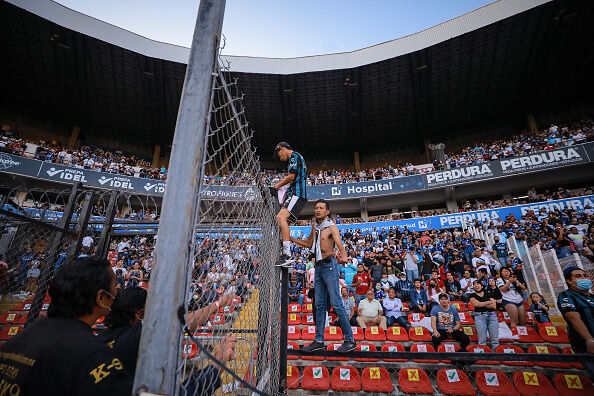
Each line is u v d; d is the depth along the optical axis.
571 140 17.17
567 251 8.55
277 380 2.33
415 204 21.09
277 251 2.64
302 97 23.47
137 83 21.83
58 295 1.14
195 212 0.78
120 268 8.05
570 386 4.56
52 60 19.91
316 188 21.28
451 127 25.06
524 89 21.69
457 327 5.71
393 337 6.42
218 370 1.17
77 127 23.58
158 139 25.22
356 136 26.20
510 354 2.32
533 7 17.14
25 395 0.93
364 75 22.14
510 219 14.52
